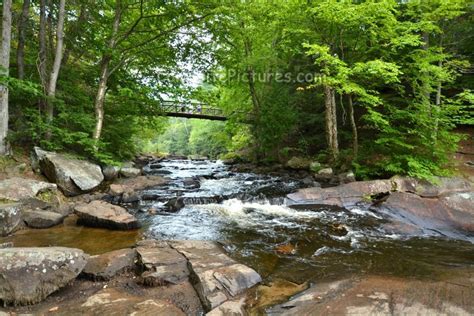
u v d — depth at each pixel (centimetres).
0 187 691
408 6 1079
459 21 1290
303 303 366
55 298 367
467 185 950
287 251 570
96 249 551
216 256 485
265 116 1667
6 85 796
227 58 1545
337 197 928
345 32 1181
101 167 1068
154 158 2562
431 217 748
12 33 1116
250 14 1388
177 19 1248
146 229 686
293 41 1520
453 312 330
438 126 1077
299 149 1644
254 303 377
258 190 1131
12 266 352
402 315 326
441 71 990
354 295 377
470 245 612
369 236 661
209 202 941
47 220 666
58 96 1022
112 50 1120
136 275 436
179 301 371
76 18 1218
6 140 868
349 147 1426
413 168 991
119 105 1368
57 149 975
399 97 1230
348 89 988
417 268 489
